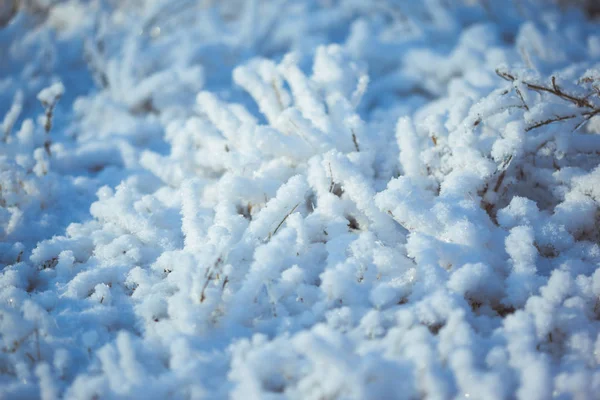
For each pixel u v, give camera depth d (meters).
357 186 0.55
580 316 0.51
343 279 0.52
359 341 0.50
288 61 0.62
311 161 0.58
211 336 0.51
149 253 0.57
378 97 0.78
